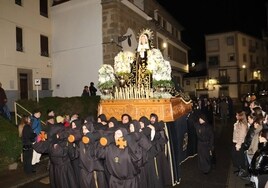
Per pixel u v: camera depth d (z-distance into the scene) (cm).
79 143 623
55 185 671
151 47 888
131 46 2058
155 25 2517
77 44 1983
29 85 1888
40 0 2014
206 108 1697
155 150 650
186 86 5150
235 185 740
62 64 2044
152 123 676
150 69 792
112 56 1839
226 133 1611
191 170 898
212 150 860
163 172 719
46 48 2055
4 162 965
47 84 2047
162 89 775
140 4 2484
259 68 5397
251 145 686
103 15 1872
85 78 1947
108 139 558
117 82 893
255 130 695
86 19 1942
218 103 2405
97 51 1897
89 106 1675
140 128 601
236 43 4819
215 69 4947
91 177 596
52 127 695
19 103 1441
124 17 1950
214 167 910
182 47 3669
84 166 596
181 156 866
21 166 1003
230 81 4844
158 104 761
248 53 5094
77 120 675
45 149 672
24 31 1861
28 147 914
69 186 664
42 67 1994
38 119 1025
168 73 790
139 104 783
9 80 1731
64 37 2041
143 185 623
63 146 657
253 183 702
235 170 874
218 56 4938
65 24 2039
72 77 2002
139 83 835
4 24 1705
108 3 1853
